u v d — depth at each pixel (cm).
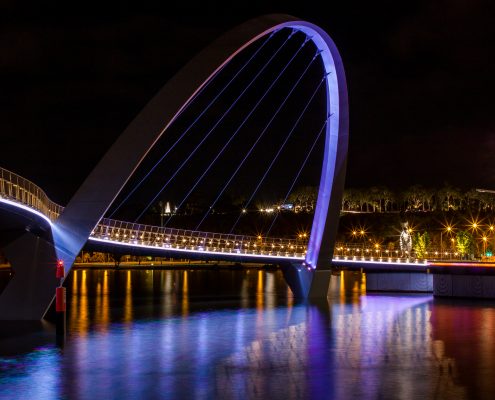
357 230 17900
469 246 13000
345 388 2406
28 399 2267
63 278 3962
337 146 5853
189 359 2961
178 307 5391
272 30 4778
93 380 2538
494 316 4581
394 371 2697
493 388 2398
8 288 4050
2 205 3178
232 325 4138
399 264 7038
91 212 4062
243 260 5931
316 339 3550
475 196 19888
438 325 4100
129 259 18238
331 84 5812
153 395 2316
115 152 4103
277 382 2508
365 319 4447
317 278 5994
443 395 2298
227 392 2353
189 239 5631
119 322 4269
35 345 3294
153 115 4147
